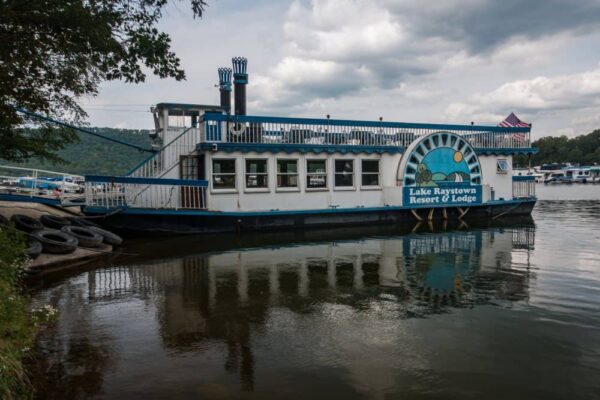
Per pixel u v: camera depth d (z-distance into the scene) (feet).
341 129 73.10
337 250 50.19
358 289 33.17
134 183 59.00
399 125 77.77
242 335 23.88
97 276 37.47
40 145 49.65
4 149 48.80
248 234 63.36
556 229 68.08
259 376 19.03
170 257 46.06
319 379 18.76
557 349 21.84
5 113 33.14
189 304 29.50
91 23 29.71
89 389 17.90
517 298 30.55
